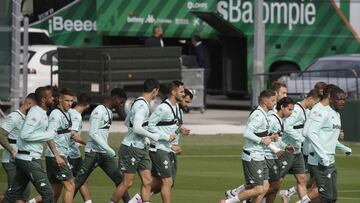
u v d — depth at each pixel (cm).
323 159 3200
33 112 3120
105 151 3484
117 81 6184
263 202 3512
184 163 4844
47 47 6681
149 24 7231
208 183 4244
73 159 3494
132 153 3394
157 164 3369
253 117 3319
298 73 6184
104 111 3478
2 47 5675
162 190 3391
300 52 7444
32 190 3978
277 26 7419
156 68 6334
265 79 6438
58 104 3381
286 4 7425
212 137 5781
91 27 7156
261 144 3309
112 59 6159
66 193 3319
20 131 3148
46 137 3128
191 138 5722
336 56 6562
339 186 4238
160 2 7244
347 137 5766
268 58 7412
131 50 6234
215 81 7625
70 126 3372
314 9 7462
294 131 3478
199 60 6994
